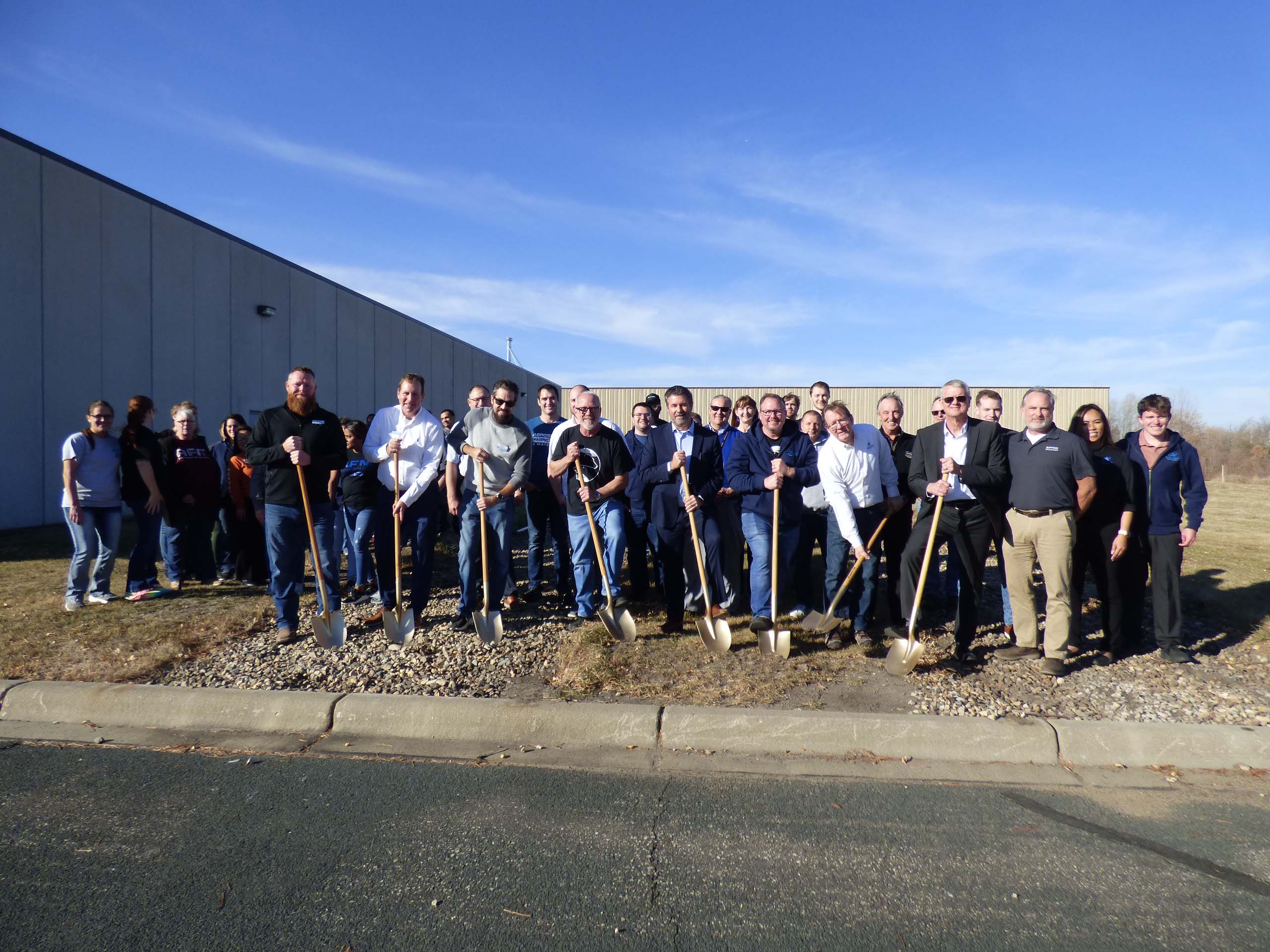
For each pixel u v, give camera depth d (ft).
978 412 18.57
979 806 11.21
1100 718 13.65
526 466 19.63
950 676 15.81
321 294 63.10
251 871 9.23
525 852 9.75
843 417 17.74
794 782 11.98
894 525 19.69
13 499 37.19
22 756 12.67
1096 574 17.61
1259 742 12.85
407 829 10.30
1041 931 8.23
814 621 18.72
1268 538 38.40
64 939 7.87
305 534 18.39
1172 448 16.98
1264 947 8.01
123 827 10.27
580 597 19.81
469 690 14.79
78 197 40.60
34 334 38.22
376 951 7.79
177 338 47.14
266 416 18.10
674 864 9.51
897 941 8.05
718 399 23.50
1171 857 9.81
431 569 19.48
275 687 14.93
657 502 18.67
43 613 20.20
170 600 21.95
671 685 15.07
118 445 21.67
